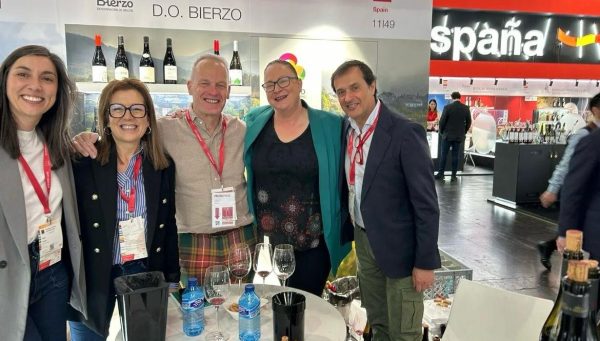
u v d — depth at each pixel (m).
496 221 6.30
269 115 2.31
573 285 0.82
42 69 1.54
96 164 1.80
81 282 1.77
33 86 1.51
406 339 2.05
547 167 7.22
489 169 11.34
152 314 1.33
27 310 1.55
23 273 1.53
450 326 1.57
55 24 3.51
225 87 2.21
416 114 4.30
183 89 3.52
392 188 1.95
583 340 0.84
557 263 4.62
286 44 3.96
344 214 2.36
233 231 2.29
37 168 1.61
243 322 1.42
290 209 2.25
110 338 2.82
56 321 1.69
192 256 2.25
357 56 4.10
